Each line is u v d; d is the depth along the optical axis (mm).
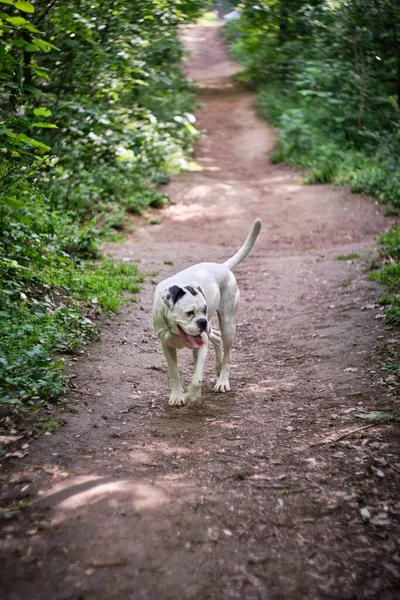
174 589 2971
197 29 40719
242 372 6371
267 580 3055
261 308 8750
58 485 3854
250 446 4535
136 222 14234
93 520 3471
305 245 13023
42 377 5195
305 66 23125
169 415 5137
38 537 3326
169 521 3484
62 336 6352
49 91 12133
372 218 14469
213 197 16234
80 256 10016
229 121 24000
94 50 11203
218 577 3062
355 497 3781
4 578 3018
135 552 3215
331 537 3400
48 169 12500
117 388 5621
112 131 14672
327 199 15852
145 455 4340
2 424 4586
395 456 4277
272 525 3500
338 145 19281
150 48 17531
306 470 4148
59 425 4691
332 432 4727
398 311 7426
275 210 15375
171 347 5254
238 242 13203
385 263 9961
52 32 11156
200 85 29094
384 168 16719
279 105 24000
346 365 6219
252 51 28625
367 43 19109
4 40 6516
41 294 7410
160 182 16859
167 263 10867
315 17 21281
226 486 3926
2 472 4000
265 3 25531
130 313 8008
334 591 2990
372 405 5168
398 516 3586
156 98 21250
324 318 7961
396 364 6000
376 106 19797
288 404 5391
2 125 5445
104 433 4680
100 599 2896
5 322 6000
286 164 19297
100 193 14367
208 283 5383
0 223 7426
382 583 3043
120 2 12352
